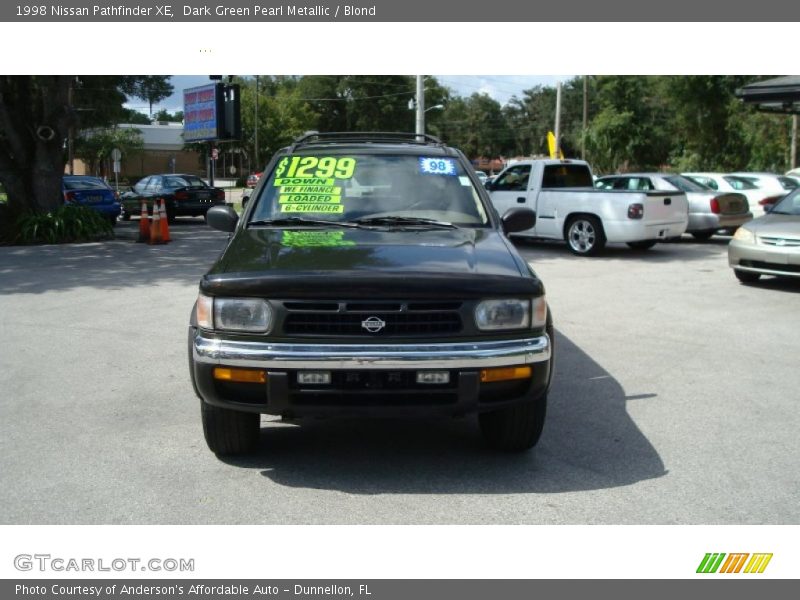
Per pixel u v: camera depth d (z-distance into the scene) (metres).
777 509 3.74
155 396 5.48
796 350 6.96
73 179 20.91
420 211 4.99
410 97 71.31
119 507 3.75
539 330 3.92
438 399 3.79
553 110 98.19
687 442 4.63
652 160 43.44
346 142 5.82
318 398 3.76
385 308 3.74
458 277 3.79
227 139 22.80
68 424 4.89
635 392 5.67
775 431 4.82
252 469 4.21
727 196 16.31
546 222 14.79
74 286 10.29
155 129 64.75
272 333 3.74
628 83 42.81
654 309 8.91
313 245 4.29
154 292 9.82
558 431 4.82
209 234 18.77
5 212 17.06
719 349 7.00
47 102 16.98
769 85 14.36
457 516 3.68
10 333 7.44
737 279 11.22
